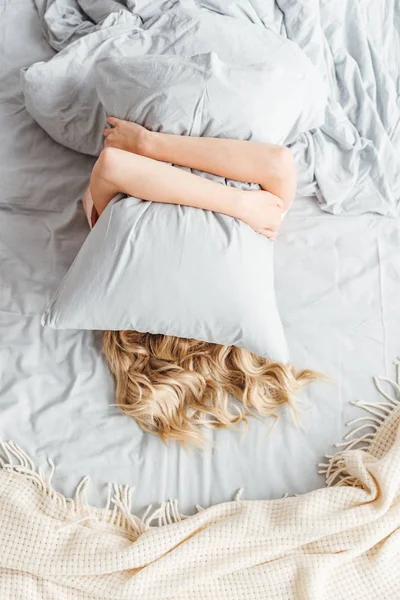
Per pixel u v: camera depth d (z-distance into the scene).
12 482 1.29
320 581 1.20
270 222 1.30
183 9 1.45
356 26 1.58
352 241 1.50
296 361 1.41
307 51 1.53
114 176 1.24
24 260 1.45
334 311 1.45
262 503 1.29
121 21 1.48
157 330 1.27
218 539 1.23
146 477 1.32
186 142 1.28
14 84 1.57
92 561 1.21
